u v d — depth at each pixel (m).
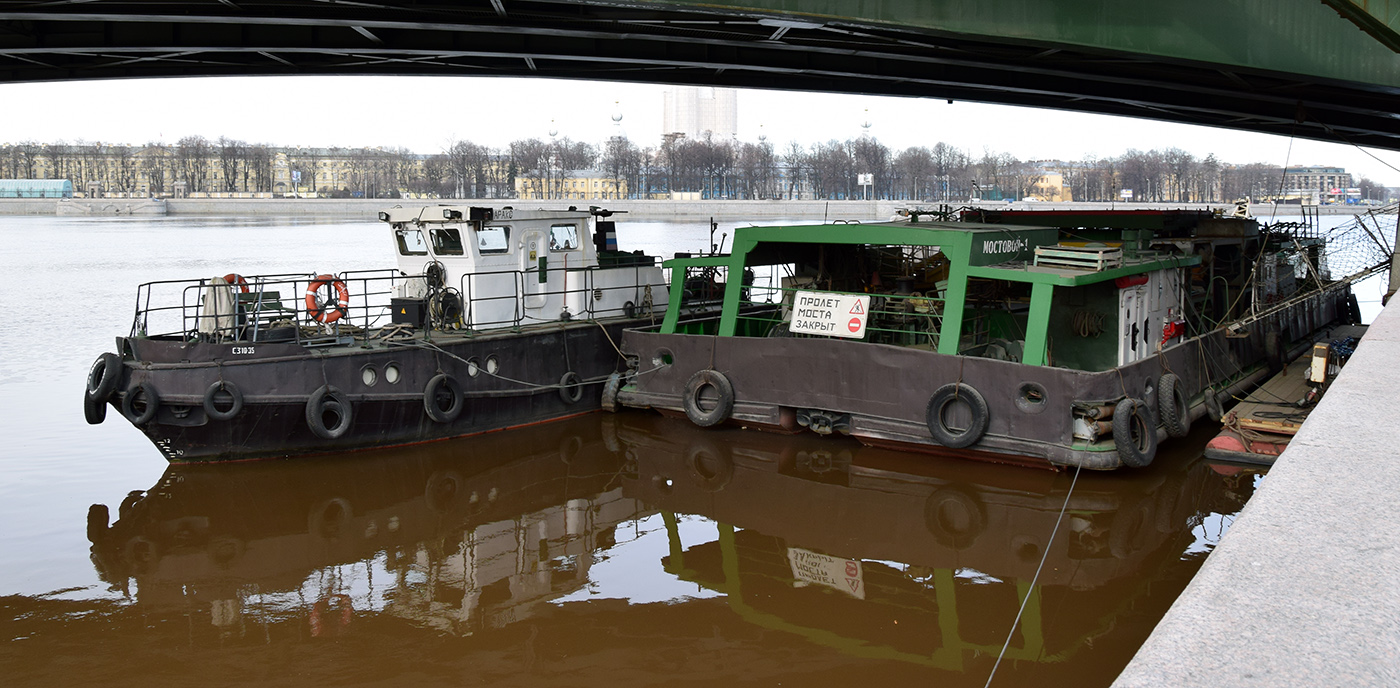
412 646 8.84
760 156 161.50
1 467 14.20
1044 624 9.11
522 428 16.44
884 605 9.61
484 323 16.33
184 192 157.62
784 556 10.98
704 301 20.36
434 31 21.95
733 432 16.06
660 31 20.41
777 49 24.05
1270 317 19.30
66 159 176.38
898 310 15.69
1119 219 19.44
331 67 24.30
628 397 16.89
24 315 30.77
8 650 8.68
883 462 14.25
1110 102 29.98
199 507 12.52
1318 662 2.17
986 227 15.60
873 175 140.25
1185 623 2.40
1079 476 13.37
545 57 22.73
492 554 11.09
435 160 166.88
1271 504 3.11
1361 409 4.27
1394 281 18.75
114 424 16.88
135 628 9.17
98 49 20.47
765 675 8.23
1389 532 2.83
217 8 17.83
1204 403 15.64
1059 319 15.19
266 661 8.53
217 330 13.74
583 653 8.72
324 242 66.56
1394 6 15.09
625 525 12.05
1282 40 17.58
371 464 14.36
